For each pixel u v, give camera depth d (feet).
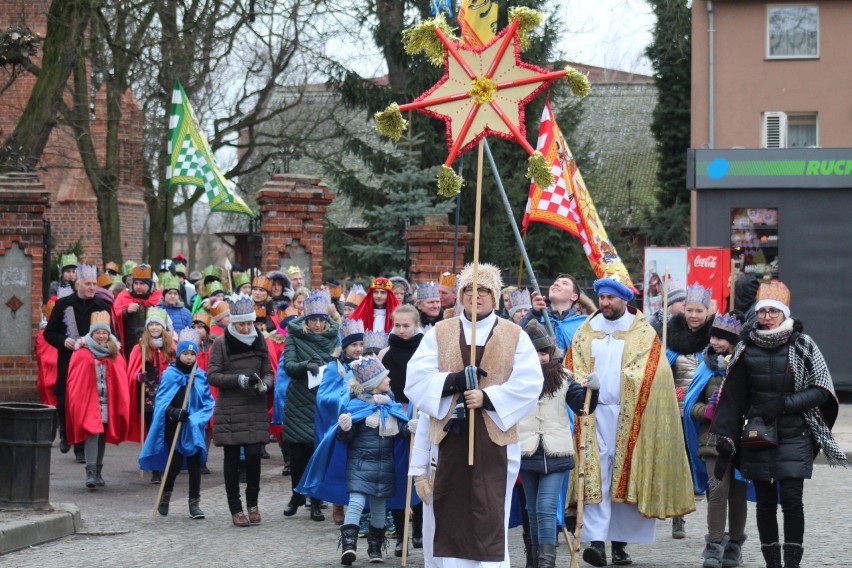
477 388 21.85
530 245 89.45
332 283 56.70
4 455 32.48
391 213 70.85
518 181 83.97
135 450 50.75
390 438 29.04
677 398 30.63
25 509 32.37
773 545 26.48
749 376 26.30
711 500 28.09
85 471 44.19
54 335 44.47
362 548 30.99
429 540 22.71
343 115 102.63
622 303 28.91
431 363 22.34
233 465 33.86
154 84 85.87
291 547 30.71
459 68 24.40
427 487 22.61
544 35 83.92
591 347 29.07
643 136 158.30
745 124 92.73
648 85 166.20
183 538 31.94
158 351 42.14
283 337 46.75
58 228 108.78
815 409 26.25
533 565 27.32
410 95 81.30
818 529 32.63
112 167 85.05
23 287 58.13
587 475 28.07
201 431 35.27
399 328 30.30
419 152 72.64
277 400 40.83
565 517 29.50
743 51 92.63
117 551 30.01
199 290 55.47
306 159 133.69
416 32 24.85
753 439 25.94
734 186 64.54
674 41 111.14
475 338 22.04
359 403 28.96
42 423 32.60
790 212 64.28
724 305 51.37
